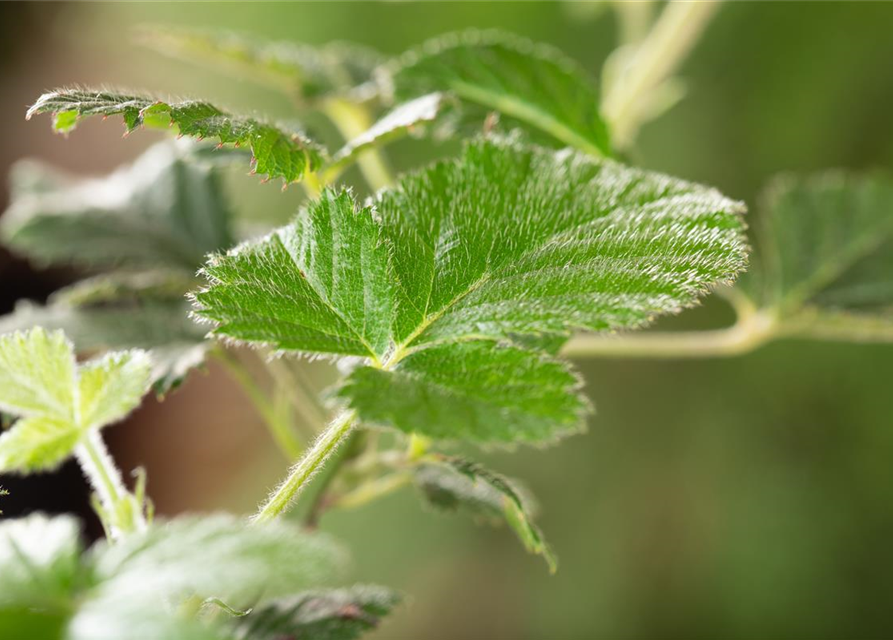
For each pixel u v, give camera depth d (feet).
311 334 1.32
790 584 3.81
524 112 1.64
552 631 4.02
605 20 3.71
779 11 3.75
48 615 1.20
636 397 4.20
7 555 1.21
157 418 4.40
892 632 3.67
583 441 4.13
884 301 1.91
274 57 1.82
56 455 1.33
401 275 1.34
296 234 1.34
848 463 3.86
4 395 1.32
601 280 1.34
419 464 1.45
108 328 1.61
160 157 1.96
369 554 4.03
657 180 1.39
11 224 1.86
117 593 1.20
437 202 1.37
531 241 1.36
